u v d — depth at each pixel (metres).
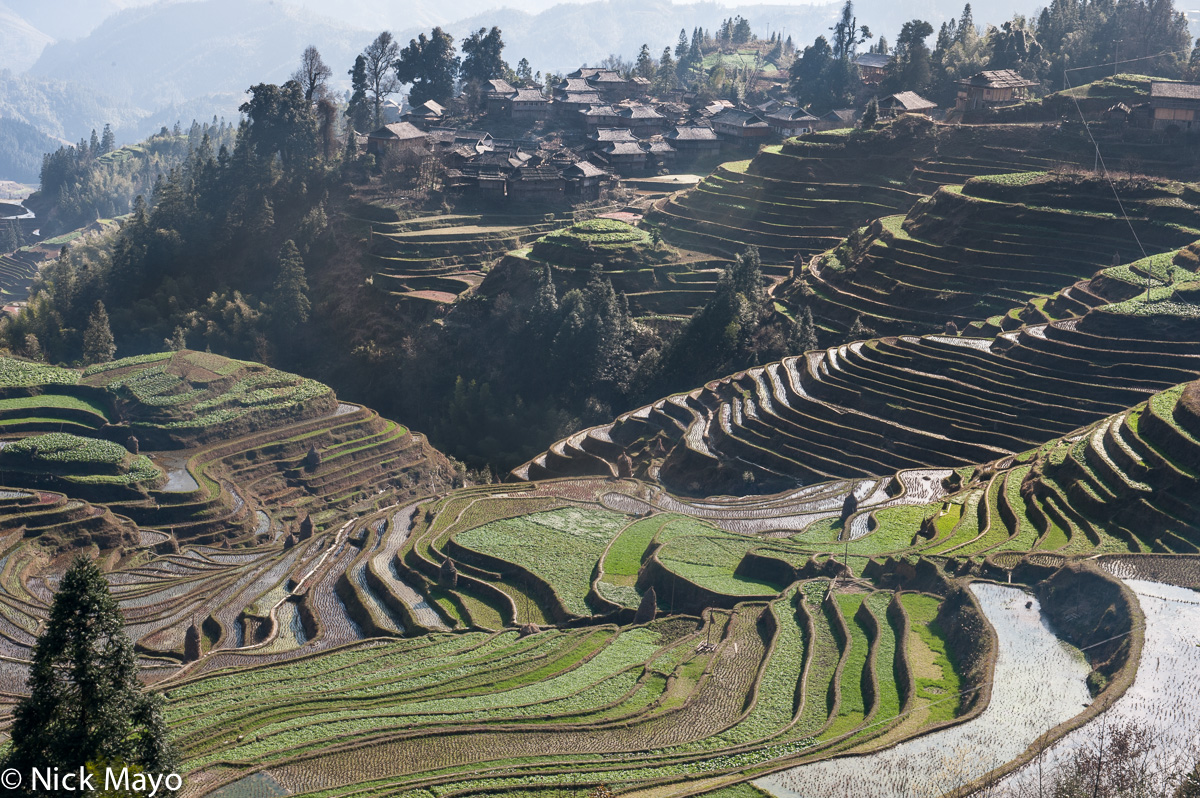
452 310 164.00
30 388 133.75
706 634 71.94
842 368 117.31
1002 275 132.75
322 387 144.00
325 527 121.56
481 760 55.62
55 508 107.50
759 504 98.31
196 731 60.09
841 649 65.38
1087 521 75.19
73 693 44.28
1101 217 134.38
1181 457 75.81
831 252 160.88
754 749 54.03
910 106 197.12
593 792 50.81
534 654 72.25
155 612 89.25
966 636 61.94
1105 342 104.62
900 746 51.22
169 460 125.12
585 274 161.25
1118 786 43.53
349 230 188.75
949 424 103.50
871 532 83.88
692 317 140.75
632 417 127.50
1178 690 52.44
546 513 101.31
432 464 138.62
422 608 84.69
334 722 60.88
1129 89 175.50
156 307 179.62
